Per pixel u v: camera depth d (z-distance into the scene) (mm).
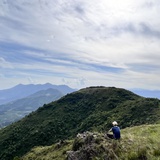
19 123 185250
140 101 154750
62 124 169250
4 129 187375
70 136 150125
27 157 58625
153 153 17750
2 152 146625
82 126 156750
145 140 20375
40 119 185250
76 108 196375
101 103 190500
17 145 146125
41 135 152375
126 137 20484
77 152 19062
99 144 18641
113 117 146000
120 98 191500
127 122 129875
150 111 133625
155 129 29500
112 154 17234
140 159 16797
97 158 16969
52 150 50531
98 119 155125
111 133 20547
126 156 17000
